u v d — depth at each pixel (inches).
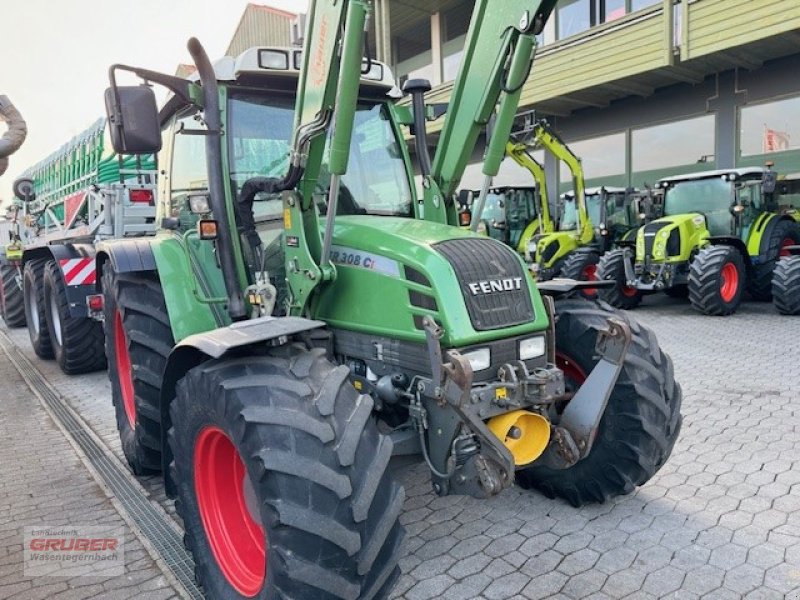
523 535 120.2
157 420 139.7
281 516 79.1
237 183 128.6
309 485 80.5
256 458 82.4
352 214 132.0
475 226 126.4
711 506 128.3
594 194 479.8
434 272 99.7
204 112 120.4
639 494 135.0
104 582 111.3
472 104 122.0
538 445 104.3
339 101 98.7
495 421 100.2
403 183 143.9
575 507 130.6
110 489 149.9
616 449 120.6
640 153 532.4
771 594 98.8
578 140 576.4
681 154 506.6
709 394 203.0
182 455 105.8
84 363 261.1
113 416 207.5
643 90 505.7
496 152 120.7
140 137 111.0
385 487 86.7
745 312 367.6
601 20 512.7
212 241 138.1
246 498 101.9
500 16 114.0
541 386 101.0
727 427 172.1
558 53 507.2
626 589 101.5
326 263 110.3
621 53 464.4
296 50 129.3
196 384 97.6
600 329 119.7
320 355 97.0
